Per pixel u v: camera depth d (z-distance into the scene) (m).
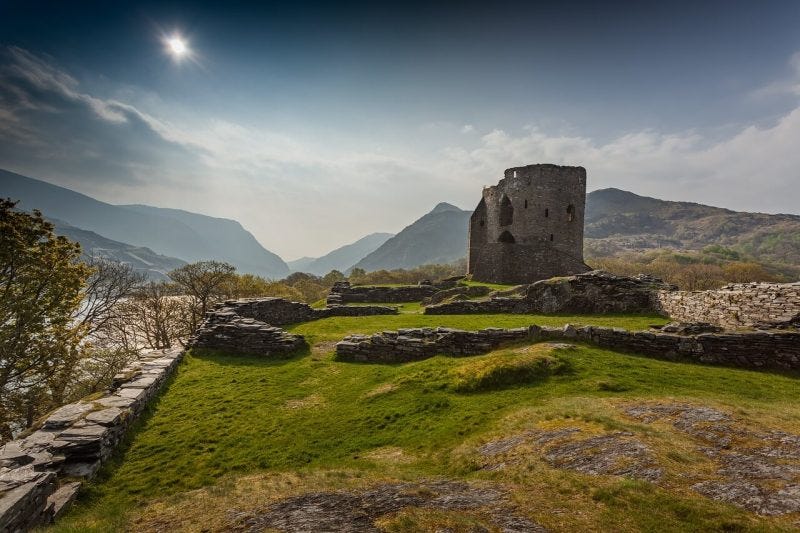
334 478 8.37
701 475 6.68
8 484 7.24
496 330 16.94
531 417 10.01
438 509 6.37
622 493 6.32
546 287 27.98
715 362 14.43
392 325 24.95
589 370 13.12
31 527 6.99
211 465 10.24
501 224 49.72
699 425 8.63
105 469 10.02
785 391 11.70
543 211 46.06
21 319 21.08
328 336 23.00
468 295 35.47
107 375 32.47
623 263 114.12
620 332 15.60
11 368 21.28
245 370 17.97
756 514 5.58
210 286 44.47
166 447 11.33
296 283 88.25
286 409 13.49
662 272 100.50
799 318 15.41
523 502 6.44
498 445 8.98
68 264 23.67
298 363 18.52
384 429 11.34
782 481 6.27
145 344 45.16
